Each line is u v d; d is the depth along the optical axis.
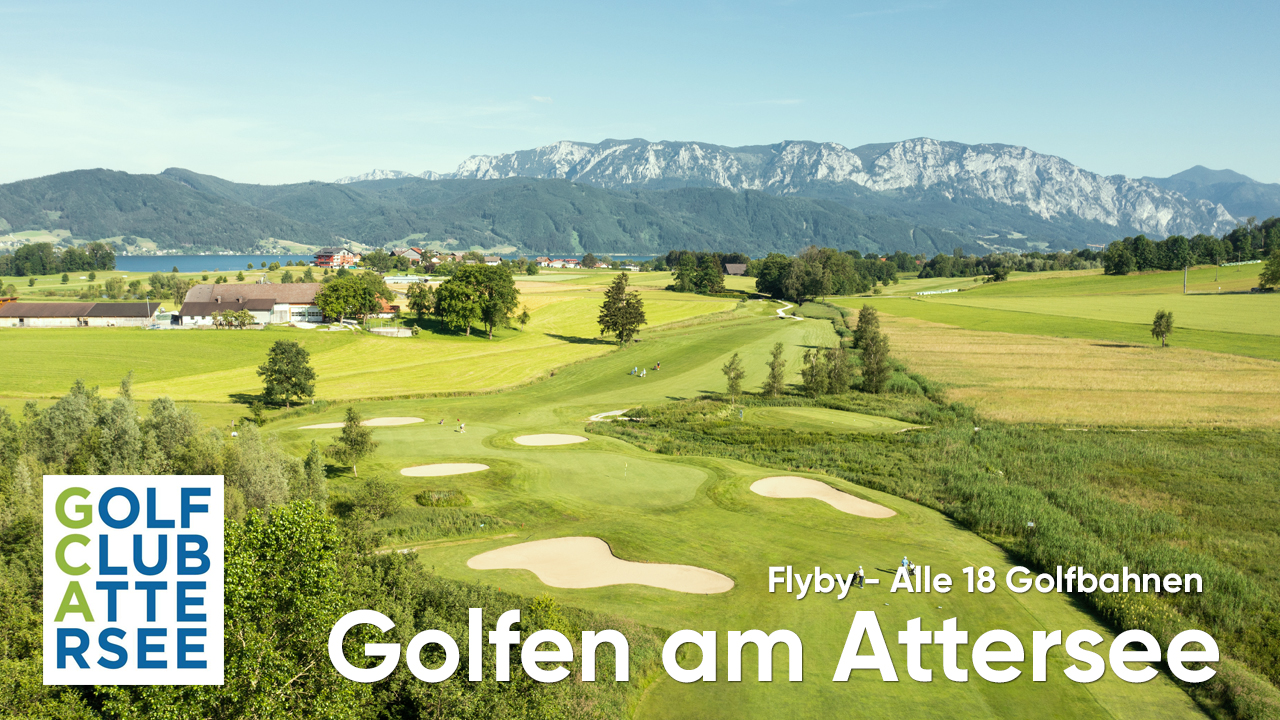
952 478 59.53
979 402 91.00
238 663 23.31
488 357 127.62
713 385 105.94
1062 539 44.66
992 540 47.38
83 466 62.25
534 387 105.81
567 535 47.84
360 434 63.12
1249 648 33.97
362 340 138.50
